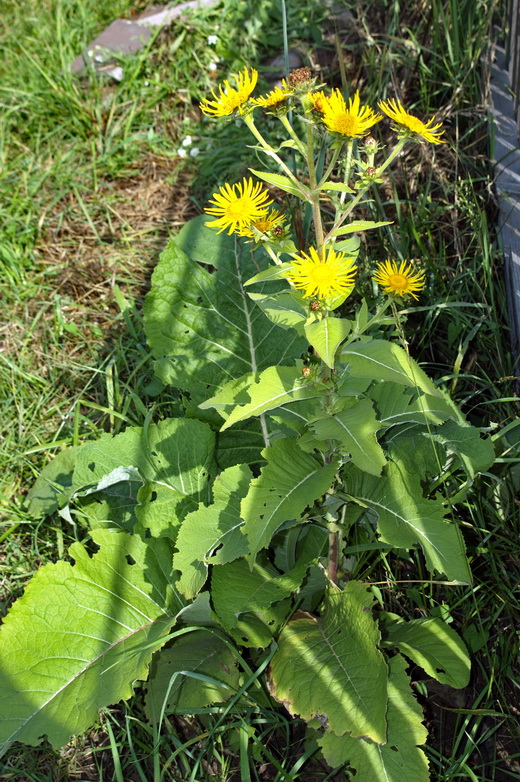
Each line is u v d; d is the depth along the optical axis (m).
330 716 1.15
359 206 1.93
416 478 1.25
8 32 2.77
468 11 2.04
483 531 1.42
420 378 1.13
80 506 1.49
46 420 1.76
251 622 1.32
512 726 1.28
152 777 1.31
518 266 1.63
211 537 1.27
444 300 1.70
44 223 2.17
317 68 2.27
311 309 1.05
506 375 1.58
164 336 1.54
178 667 1.32
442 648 1.25
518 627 1.35
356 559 1.42
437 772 1.28
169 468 1.42
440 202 1.88
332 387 1.15
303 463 1.23
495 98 1.95
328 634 1.27
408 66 2.10
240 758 1.25
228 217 1.09
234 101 1.06
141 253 2.08
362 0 2.37
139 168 2.30
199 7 2.55
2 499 1.61
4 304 1.99
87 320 1.95
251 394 1.16
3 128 2.39
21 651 1.24
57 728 1.19
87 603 1.30
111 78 2.51
